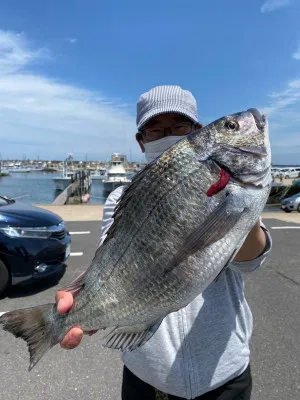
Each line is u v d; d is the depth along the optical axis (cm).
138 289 136
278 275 591
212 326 158
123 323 140
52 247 516
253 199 129
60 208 1734
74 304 147
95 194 4753
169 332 160
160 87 175
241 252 146
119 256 140
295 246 838
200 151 133
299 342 356
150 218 134
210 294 161
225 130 133
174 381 157
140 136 194
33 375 307
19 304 471
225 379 158
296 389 282
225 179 128
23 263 490
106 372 311
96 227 1148
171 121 174
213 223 127
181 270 129
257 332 379
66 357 334
